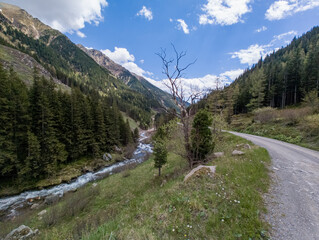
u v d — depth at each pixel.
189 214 4.44
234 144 16.39
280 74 51.03
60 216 10.59
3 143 19.80
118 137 43.84
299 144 16.55
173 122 13.98
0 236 9.02
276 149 13.49
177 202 5.16
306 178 7.39
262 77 48.41
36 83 25.55
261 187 6.13
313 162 10.10
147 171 19.27
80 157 31.53
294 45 106.50
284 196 5.61
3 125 20.05
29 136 21.45
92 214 10.46
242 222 4.02
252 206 4.63
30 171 21.31
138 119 117.38
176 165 16.83
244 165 8.05
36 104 24.25
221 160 9.83
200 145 11.49
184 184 6.59
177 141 13.63
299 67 47.69
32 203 16.45
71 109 30.19
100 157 33.50
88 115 33.97
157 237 3.67
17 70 57.44
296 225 4.07
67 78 104.12
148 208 5.44
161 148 16.14
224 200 5.04
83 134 31.81
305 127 18.41
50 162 23.45
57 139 26.75
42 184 21.00
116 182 17.55
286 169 8.53
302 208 4.88
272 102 49.38
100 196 13.95
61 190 19.69
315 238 3.61
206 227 3.89
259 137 21.47
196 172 7.21
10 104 21.19
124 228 4.12
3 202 16.69
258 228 3.85
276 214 4.52
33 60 74.75
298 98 46.97
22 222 10.75
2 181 19.70
